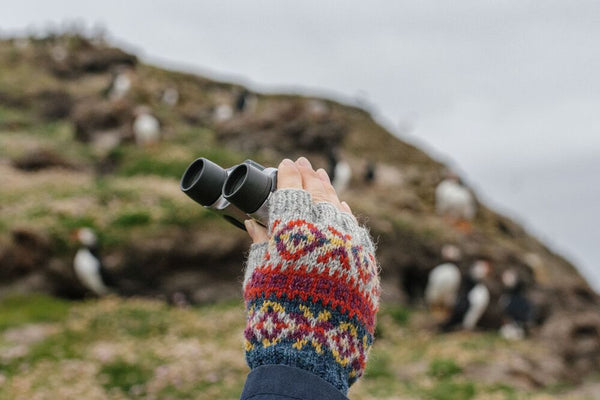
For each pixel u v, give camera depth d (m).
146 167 20.23
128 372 10.34
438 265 19.05
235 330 13.13
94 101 25.80
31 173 19.86
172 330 12.62
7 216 15.56
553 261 29.80
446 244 19.56
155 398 9.72
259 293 1.37
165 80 44.59
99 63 39.62
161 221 15.83
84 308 13.41
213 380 10.27
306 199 1.44
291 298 1.35
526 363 13.39
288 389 1.28
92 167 21.39
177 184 18.81
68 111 29.83
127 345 11.44
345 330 1.36
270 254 1.39
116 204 16.67
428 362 12.68
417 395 10.70
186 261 15.50
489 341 14.75
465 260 19.53
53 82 36.44
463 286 18.66
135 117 22.64
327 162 23.44
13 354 10.67
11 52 40.41
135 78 34.47
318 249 1.36
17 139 23.77
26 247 14.41
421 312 17.27
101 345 11.49
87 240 14.48
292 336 1.33
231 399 9.59
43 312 12.86
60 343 11.43
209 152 21.62
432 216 23.12
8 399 8.99
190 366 10.53
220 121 26.39
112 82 31.59
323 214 1.44
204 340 12.38
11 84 34.03
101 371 10.35
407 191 24.83
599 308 23.50
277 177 1.50
